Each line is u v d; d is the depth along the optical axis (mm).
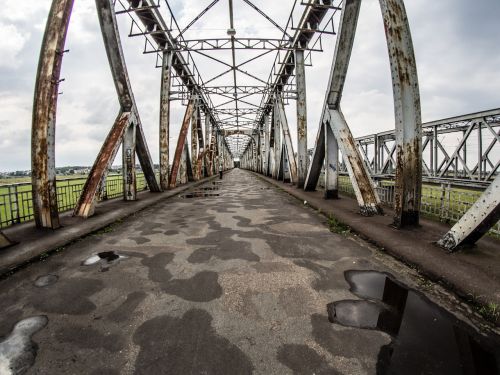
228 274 3693
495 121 10570
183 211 8562
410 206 5547
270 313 2750
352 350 2211
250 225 6531
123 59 9508
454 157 11289
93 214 7398
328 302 2959
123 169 10031
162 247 4898
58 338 2404
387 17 5426
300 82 14133
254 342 2316
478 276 3289
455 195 5824
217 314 2740
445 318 2656
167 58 14234
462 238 4023
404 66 5348
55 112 5855
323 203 9008
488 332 2441
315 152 11078
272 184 18297
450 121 11617
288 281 3473
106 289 3301
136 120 10273
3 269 3738
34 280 3576
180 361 2104
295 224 6609
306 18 12484
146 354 2188
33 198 5824
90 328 2539
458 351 2197
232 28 13594
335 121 8578
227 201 10750
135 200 10125
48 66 5805
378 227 5684
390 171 15664
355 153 7758
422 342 2303
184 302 2980
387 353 2176
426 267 3668
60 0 5887
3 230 5762
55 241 4992
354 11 7812
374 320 2621
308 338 2361
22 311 2844
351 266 3965
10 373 2014
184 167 18641
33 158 5789
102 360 2133
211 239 5379
